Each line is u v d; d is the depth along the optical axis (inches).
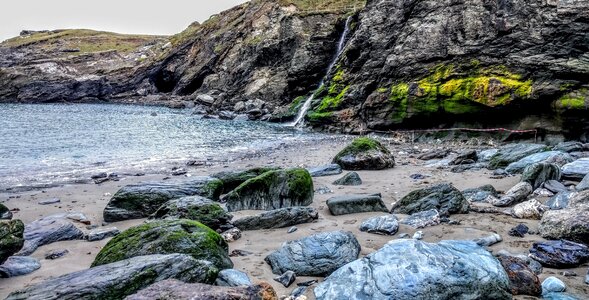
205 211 361.7
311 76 2022.6
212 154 919.7
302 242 278.7
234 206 436.8
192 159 850.1
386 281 207.3
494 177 541.3
